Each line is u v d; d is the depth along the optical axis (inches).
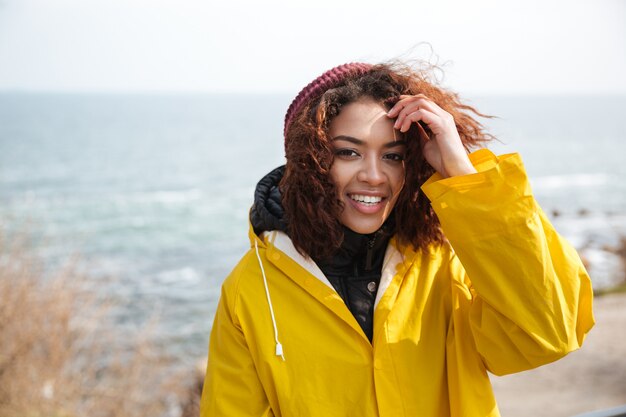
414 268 66.1
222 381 65.0
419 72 67.6
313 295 62.9
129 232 1168.2
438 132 60.3
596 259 590.6
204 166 2384.4
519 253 56.6
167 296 684.7
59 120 5398.6
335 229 63.1
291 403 61.7
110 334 324.5
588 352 314.0
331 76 65.1
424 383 62.6
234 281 65.6
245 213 1403.8
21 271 282.5
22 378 271.3
